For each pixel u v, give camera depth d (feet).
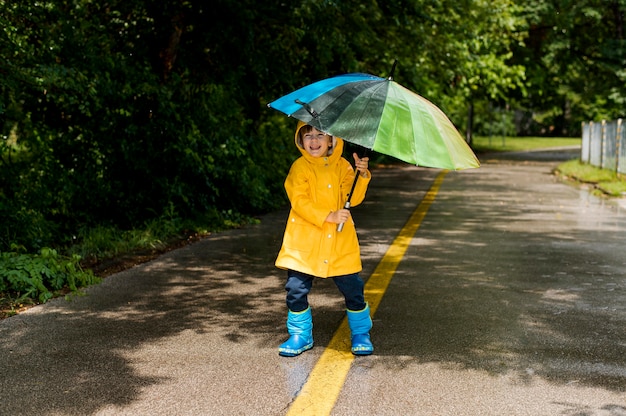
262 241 28.40
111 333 15.90
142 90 29.32
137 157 29.76
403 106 12.75
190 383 12.91
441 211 38.40
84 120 28.17
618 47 86.89
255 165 39.37
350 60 41.63
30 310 17.76
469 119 133.80
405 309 18.10
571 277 22.03
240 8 33.50
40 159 27.55
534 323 16.92
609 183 52.29
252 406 11.90
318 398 12.23
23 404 11.91
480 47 79.77
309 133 14.40
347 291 14.66
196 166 31.99
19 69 24.17
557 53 94.32
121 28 33.94
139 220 29.73
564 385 12.95
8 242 23.29
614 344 15.37
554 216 36.55
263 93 39.93
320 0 33.27
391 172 68.59
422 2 42.06
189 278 21.57
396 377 13.29
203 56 36.32
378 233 30.50
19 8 26.30
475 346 15.15
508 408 11.90
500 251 26.37
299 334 14.74
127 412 11.62
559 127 204.44
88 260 23.70
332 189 14.55
